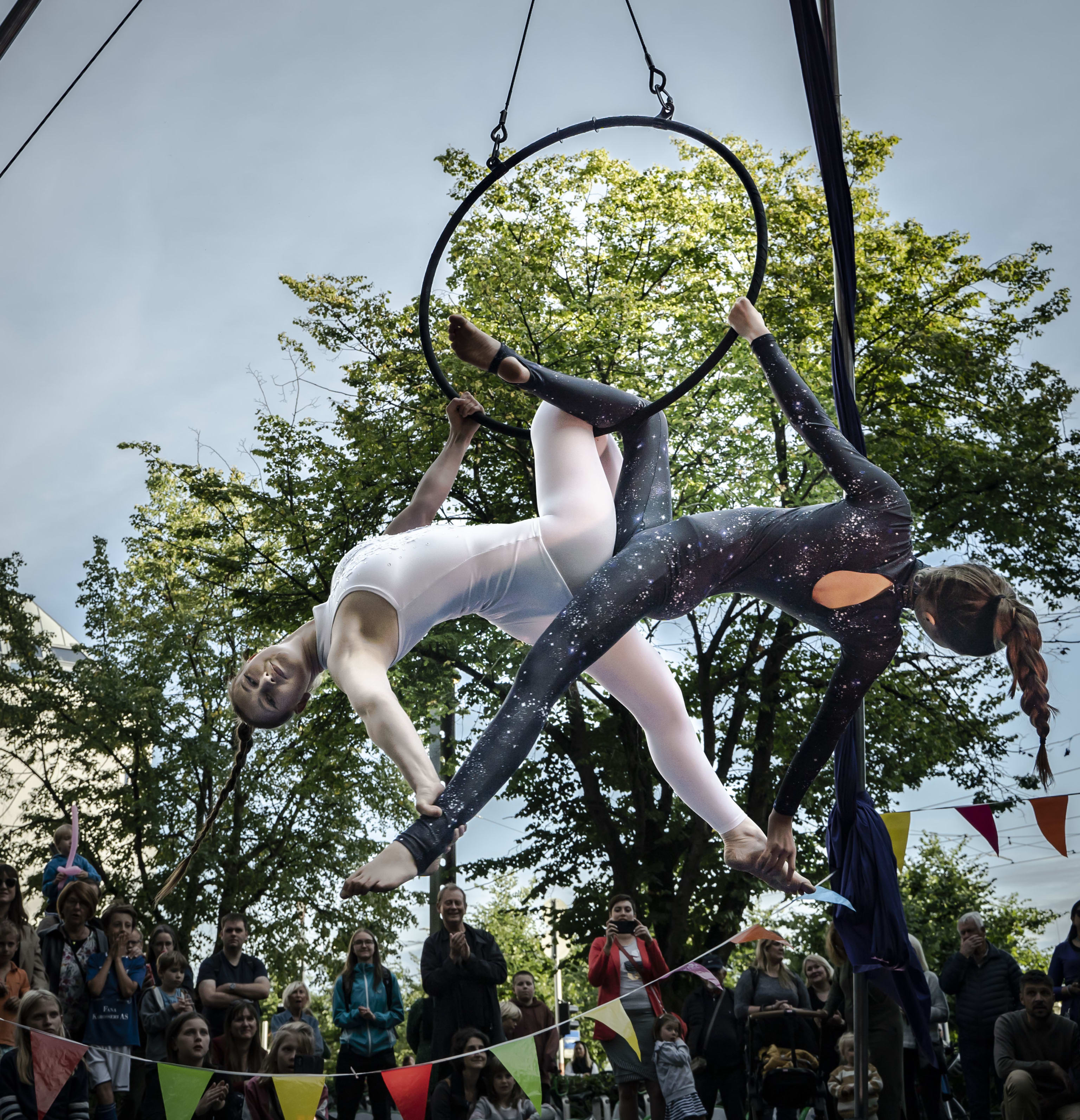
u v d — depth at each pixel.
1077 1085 5.82
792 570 3.43
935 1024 6.52
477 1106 5.60
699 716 13.77
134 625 18.47
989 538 14.43
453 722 13.87
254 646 17.78
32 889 15.05
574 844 13.80
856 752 4.27
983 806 4.29
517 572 3.24
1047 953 19.66
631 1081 5.96
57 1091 3.75
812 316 14.27
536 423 3.51
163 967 5.85
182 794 16.89
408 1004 17.20
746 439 13.27
